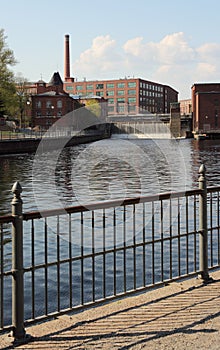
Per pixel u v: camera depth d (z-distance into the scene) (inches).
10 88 3029.0
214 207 724.7
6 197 1031.6
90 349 191.5
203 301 243.6
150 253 510.3
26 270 210.8
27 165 1983.3
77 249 542.0
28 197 1035.9
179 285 268.8
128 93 6722.4
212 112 5329.7
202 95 5324.8
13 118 4269.2
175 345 191.9
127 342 196.4
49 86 5364.2
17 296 204.8
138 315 226.1
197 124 5344.5
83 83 6953.7
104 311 232.4
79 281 419.8
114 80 6791.3
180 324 213.6
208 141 4650.6
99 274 439.5
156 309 233.5
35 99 4825.3
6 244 559.2
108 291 390.0
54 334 207.2
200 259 278.7
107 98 6825.8
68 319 223.1
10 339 203.0
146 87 6909.5
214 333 203.0
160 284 267.9
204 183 276.5
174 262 479.8
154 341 196.2
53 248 546.6
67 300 371.6
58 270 226.5
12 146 2618.1
